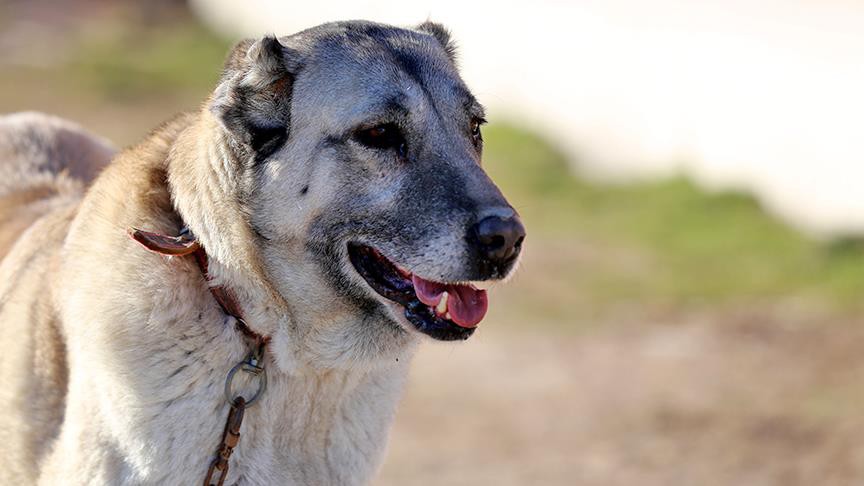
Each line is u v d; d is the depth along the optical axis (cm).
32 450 446
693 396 865
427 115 448
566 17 1532
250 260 428
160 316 419
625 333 999
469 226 430
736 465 748
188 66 2089
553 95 1548
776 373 896
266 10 2272
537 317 1045
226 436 421
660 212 1280
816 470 736
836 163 1130
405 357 464
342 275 439
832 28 1152
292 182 433
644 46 1399
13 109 1722
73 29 2283
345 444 448
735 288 1079
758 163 1241
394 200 439
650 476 736
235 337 427
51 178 575
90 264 435
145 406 415
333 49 450
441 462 764
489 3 1686
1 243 528
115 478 418
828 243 1121
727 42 1288
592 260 1176
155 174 450
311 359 437
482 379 919
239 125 430
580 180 1427
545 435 807
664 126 1367
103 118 1736
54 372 446
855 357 911
